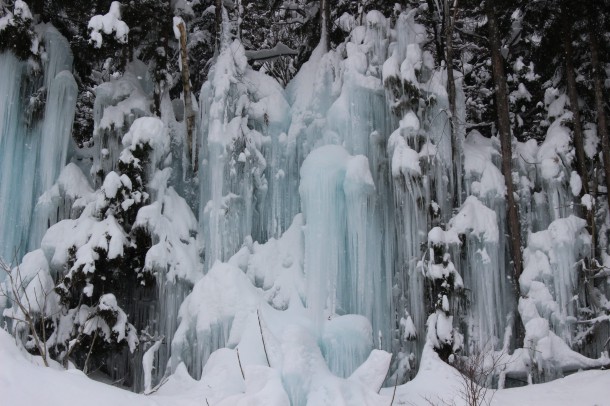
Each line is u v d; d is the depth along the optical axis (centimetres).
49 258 1370
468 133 1764
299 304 1344
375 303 1370
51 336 1284
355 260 1366
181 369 1191
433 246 1345
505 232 1524
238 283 1293
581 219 1448
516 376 1313
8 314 1199
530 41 1705
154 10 1603
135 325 1477
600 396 1016
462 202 1533
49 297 1304
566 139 1551
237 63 1559
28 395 686
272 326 1226
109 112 1523
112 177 1389
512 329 1412
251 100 1570
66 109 1535
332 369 1219
